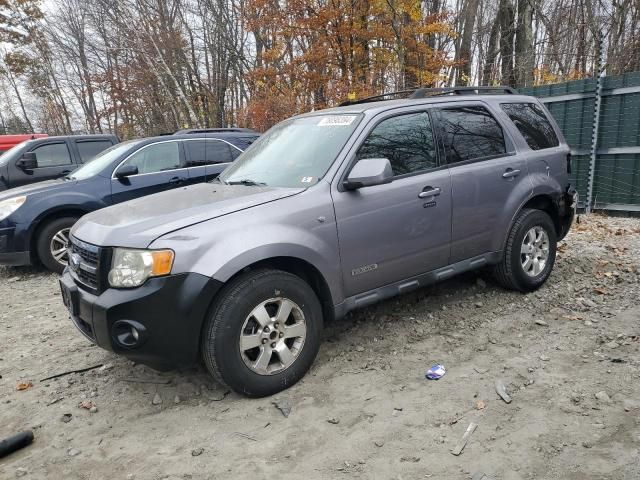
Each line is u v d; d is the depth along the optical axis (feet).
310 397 10.91
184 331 10.06
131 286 9.97
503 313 14.73
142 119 72.59
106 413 10.94
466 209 14.01
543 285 16.66
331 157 12.32
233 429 9.98
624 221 26.17
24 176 28.48
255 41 61.41
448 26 49.06
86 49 70.18
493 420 9.69
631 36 49.70
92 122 81.05
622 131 27.07
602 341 12.61
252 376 10.66
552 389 10.60
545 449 8.75
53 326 16.42
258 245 10.48
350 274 12.07
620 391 10.33
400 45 46.26
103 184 23.15
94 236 10.76
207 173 25.59
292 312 11.28
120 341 10.01
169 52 60.03
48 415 11.00
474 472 8.31
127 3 58.65
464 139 14.46
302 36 48.83
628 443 8.73
